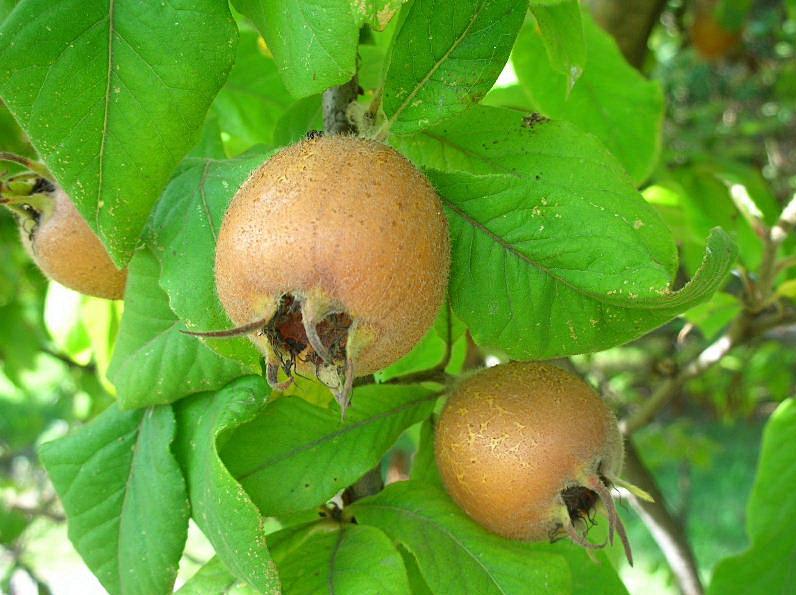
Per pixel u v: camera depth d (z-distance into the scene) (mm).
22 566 540
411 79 179
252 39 259
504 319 181
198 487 189
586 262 174
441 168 202
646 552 784
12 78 161
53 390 874
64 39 164
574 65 209
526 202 177
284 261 148
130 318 199
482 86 178
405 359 244
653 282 168
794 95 707
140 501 199
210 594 198
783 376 589
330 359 148
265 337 160
